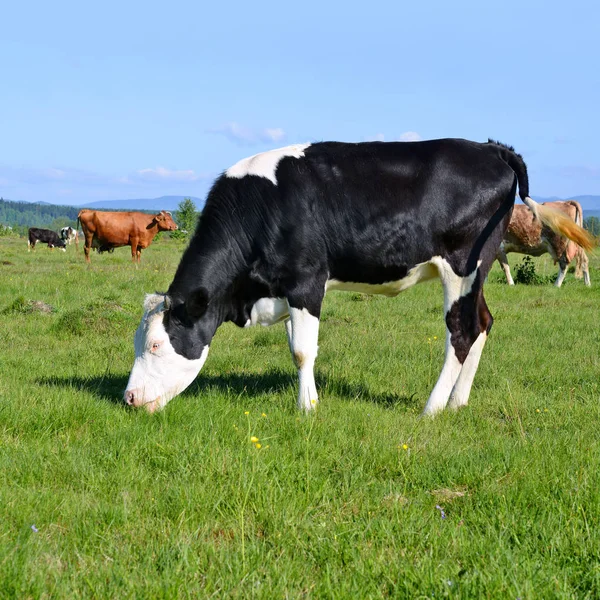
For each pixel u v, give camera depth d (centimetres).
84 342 988
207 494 420
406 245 636
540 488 432
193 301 623
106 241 2717
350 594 314
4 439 527
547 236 1817
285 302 648
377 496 432
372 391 738
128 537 375
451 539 371
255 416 591
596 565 332
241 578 330
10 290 1452
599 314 1279
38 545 357
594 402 664
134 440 520
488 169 650
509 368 834
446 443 537
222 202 632
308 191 625
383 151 647
